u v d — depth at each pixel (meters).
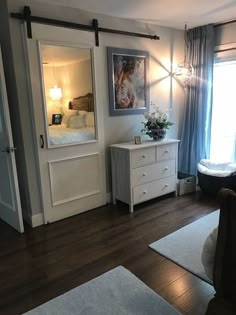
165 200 3.61
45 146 2.88
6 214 3.05
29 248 2.52
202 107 3.89
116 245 2.52
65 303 1.81
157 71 3.77
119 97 3.42
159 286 1.94
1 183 3.01
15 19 2.52
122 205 3.50
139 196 3.31
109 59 3.24
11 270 2.20
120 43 3.32
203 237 2.59
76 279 2.05
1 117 2.64
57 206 3.08
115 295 1.86
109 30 3.15
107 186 3.55
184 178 3.90
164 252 2.36
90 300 1.82
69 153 3.09
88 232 2.80
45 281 2.05
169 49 3.83
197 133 4.00
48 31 2.71
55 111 2.90
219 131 3.95
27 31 2.56
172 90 4.02
